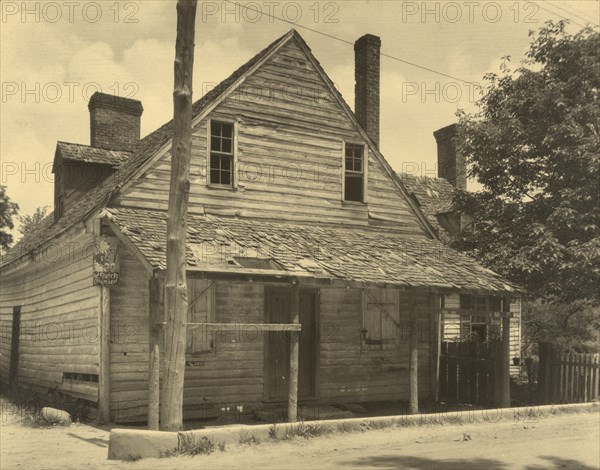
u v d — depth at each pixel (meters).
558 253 16.08
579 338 24.41
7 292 23.08
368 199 18.09
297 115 17.08
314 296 16.56
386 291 17.80
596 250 15.48
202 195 15.50
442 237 21.05
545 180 18.06
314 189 17.14
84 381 14.55
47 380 17.20
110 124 22.73
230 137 16.25
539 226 16.77
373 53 20.61
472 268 16.66
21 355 20.34
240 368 15.12
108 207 14.09
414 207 18.95
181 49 10.49
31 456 9.58
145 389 13.67
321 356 16.48
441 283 14.59
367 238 17.14
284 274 12.41
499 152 18.30
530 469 8.54
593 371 15.63
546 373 16.81
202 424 13.47
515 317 23.62
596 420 13.61
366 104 20.22
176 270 10.38
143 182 14.66
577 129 16.58
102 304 13.40
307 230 16.34
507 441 10.93
